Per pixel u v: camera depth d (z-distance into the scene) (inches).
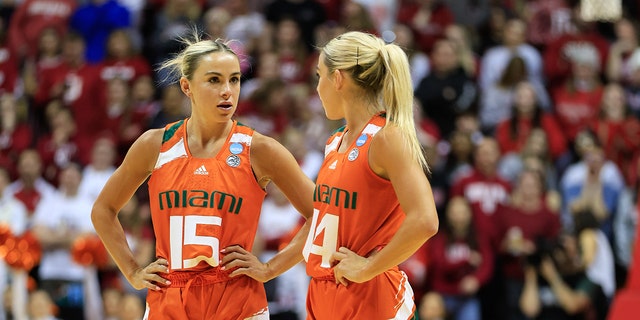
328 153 524.4
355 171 502.3
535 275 1073.5
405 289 514.9
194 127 549.0
